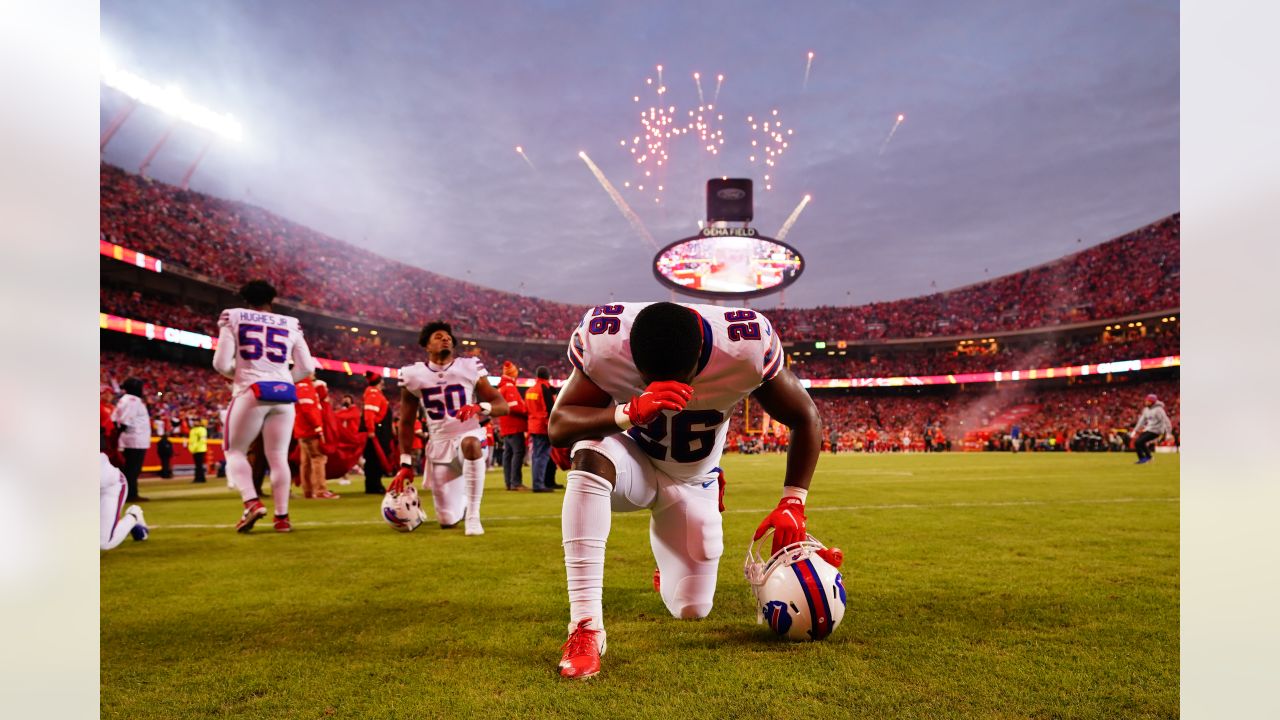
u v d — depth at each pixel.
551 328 58.72
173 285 35.78
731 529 5.87
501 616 2.95
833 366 59.06
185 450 21.34
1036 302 55.34
